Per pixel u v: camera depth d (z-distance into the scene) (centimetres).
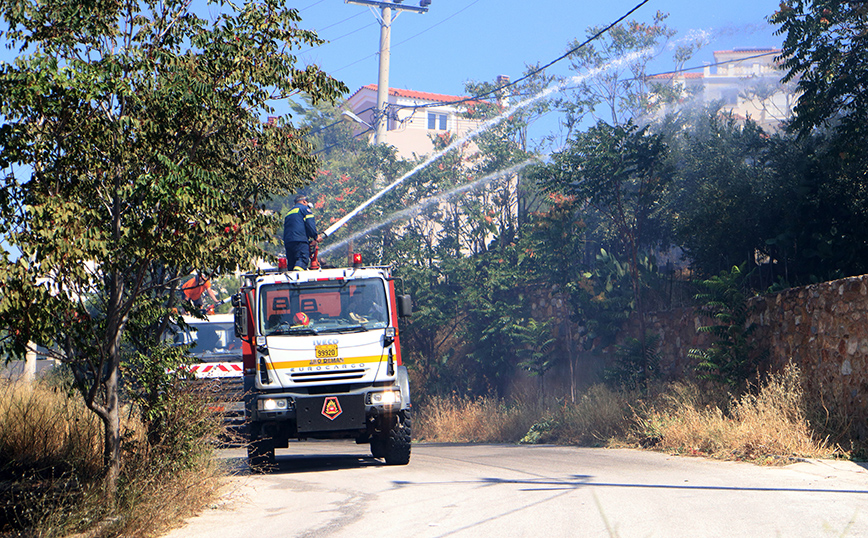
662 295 1920
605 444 1539
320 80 866
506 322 2381
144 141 794
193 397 981
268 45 840
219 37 823
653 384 1700
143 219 781
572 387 2034
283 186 1009
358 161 3136
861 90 1523
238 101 848
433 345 2703
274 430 1252
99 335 818
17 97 671
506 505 818
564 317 2181
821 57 1517
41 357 863
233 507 902
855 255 1516
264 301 1238
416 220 2908
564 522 708
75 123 749
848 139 1497
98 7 789
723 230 1695
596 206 1977
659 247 2264
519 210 2745
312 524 775
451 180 2880
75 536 712
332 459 1521
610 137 1820
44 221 684
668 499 810
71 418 1074
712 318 1566
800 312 1312
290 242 1439
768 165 1812
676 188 2031
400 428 1266
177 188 745
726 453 1166
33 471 874
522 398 2291
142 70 794
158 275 938
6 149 707
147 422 941
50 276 721
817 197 1586
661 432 1381
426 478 1098
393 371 1237
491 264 2508
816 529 642
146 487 823
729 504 769
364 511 833
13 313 686
